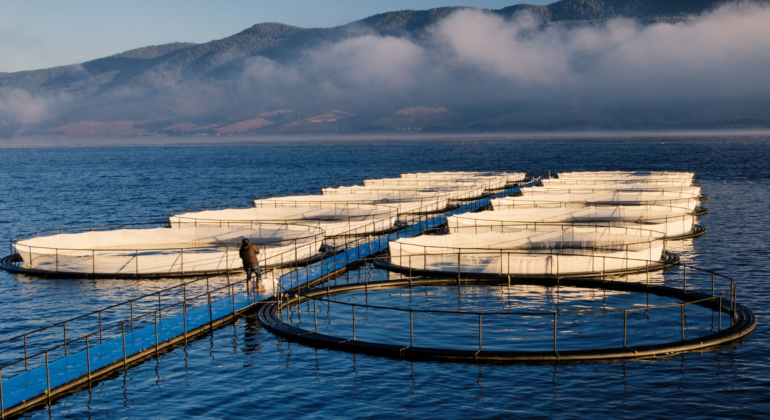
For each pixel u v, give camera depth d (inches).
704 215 2763.3
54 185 5036.9
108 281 1615.4
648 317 1209.4
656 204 2642.7
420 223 2377.0
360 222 2180.1
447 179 3789.4
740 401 844.6
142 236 2004.2
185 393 903.1
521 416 812.0
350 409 843.4
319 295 1401.3
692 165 6599.4
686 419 800.3
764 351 1011.9
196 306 1357.0
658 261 1667.1
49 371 964.0
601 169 6599.4
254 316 1250.0
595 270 1563.7
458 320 1214.3
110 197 4126.5
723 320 1178.0
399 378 932.6
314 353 1041.5
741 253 1903.3
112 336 1205.1
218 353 1053.8
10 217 3122.5
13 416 836.6
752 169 5625.0
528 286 1491.1
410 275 1517.0
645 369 946.1
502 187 3772.1
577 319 1206.9
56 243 1903.3
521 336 1111.6
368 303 1352.1
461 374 941.2
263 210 2394.2
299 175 6289.4
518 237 1835.6
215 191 4613.7
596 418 804.0
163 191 4589.1
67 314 1355.8
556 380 913.5
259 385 923.4
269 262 1695.4
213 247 1983.3
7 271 1750.7
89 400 884.6
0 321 1315.2
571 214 2314.2
